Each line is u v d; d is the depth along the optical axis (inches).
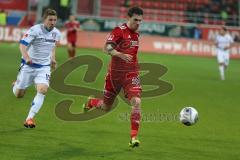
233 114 1170.0
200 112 1173.1
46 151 729.6
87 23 3100.4
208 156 756.6
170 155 749.3
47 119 978.1
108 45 753.0
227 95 1501.0
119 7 3644.2
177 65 2395.4
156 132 915.4
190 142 848.3
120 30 761.0
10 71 1736.0
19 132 845.2
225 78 2003.0
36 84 860.0
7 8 3543.3
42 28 855.1
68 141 801.6
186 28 3171.8
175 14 3678.6
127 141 823.1
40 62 868.6
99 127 928.9
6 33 3058.6
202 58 2992.1
